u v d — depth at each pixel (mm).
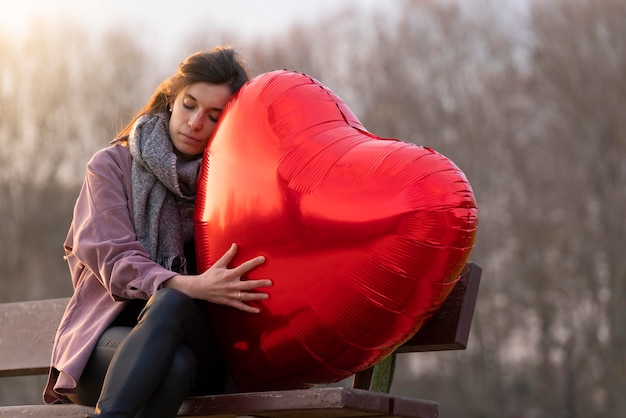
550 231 31719
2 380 23438
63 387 2971
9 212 28922
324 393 2600
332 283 2803
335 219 2789
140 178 3191
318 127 2951
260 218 2900
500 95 34375
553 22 34344
